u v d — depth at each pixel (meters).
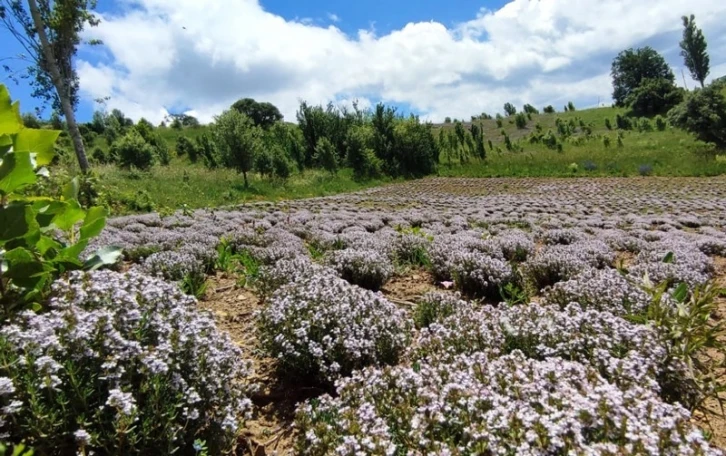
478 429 1.97
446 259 6.37
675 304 3.66
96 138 58.62
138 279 2.76
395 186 34.47
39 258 2.65
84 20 18.39
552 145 54.56
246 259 6.26
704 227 12.21
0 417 1.64
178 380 2.10
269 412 2.96
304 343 3.20
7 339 1.91
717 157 38.56
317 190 28.70
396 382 2.50
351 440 1.99
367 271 5.65
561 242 9.62
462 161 47.22
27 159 2.31
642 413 2.02
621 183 32.09
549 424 1.84
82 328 1.97
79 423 1.82
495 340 3.18
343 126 45.34
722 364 3.05
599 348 2.86
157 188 20.42
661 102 71.12
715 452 1.82
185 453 2.18
